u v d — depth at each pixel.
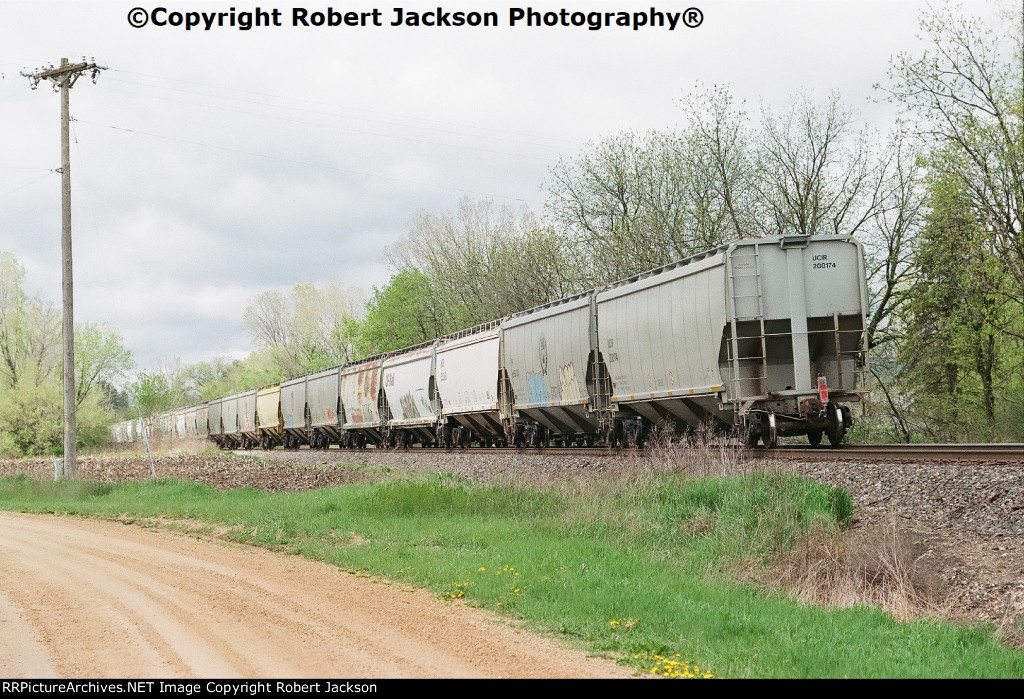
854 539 13.96
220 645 8.52
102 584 12.18
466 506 20.11
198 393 152.25
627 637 9.41
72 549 16.31
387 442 47.69
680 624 10.14
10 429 62.91
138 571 13.45
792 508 15.52
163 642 8.64
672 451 20.73
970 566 12.36
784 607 11.78
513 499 20.36
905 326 33.69
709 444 20.47
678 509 17.28
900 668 9.15
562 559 13.94
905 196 34.66
